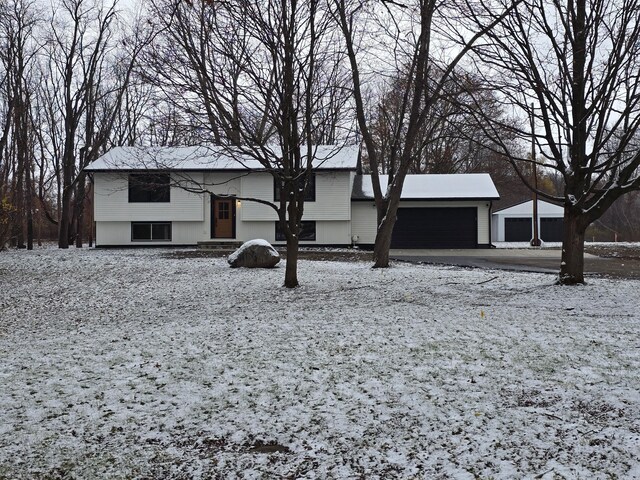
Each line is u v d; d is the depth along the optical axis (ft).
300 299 38.45
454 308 32.27
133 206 92.89
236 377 19.29
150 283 50.11
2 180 82.84
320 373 19.29
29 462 13.32
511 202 180.14
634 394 16.17
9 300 45.06
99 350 24.62
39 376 20.38
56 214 156.25
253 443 14.10
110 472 12.79
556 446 13.10
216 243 88.69
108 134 118.21
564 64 36.22
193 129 38.99
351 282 45.98
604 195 38.24
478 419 14.83
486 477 11.78
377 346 22.76
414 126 55.52
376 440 13.87
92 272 57.77
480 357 20.57
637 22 33.47
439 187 99.19
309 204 92.99
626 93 35.94
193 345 24.59
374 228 96.73
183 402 17.02
